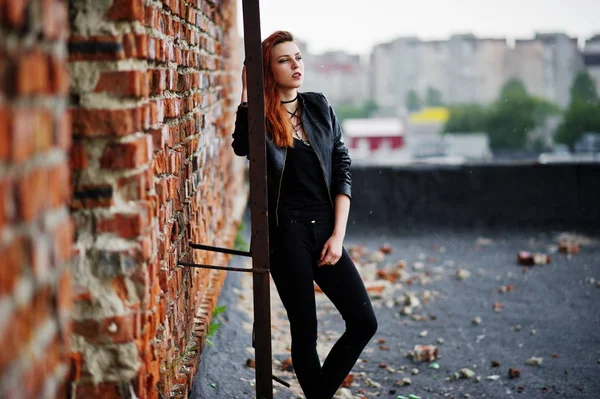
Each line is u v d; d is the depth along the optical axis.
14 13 1.30
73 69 2.28
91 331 2.29
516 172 10.04
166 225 3.03
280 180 3.29
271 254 3.35
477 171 10.11
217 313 4.86
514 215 10.08
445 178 10.17
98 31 2.28
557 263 8.30
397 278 7.64
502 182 10.09
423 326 6.04
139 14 2.37
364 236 9.79
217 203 5.75
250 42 2.98
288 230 3.31
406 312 6.36
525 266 8.20
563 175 9.98
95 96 2.28
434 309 6.54
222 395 4.03
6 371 1.28
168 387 3.04
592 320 6.16
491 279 7.62
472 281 7.54
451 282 7.51
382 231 10.02
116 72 2.29
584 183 9.96
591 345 5.52
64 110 1.65
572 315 6.32
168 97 3.15
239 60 10.05
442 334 5.82
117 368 2.31
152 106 2.71
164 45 2.96
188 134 3.83
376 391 4.56
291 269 3.28
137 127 2.36
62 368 1.63
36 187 1.43
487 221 10.11
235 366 4.54
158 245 2.78
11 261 1.31
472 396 4.50
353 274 3.42
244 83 3.41
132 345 2.32
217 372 4.32
